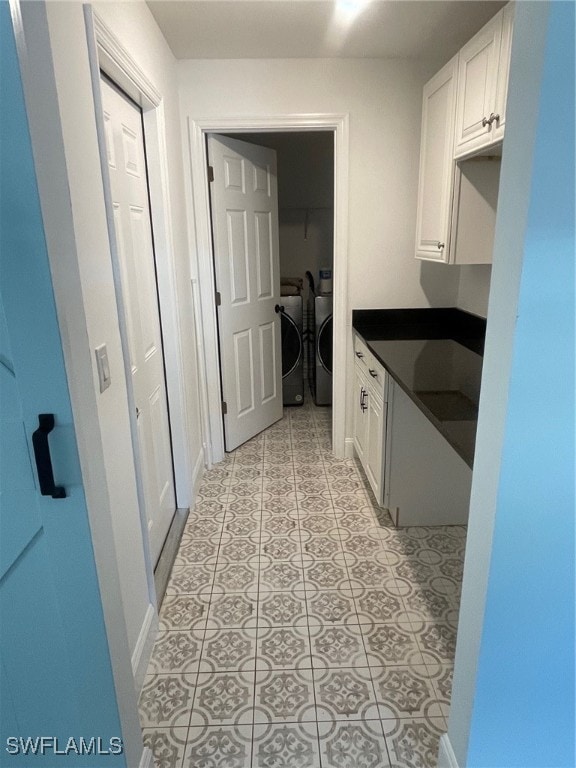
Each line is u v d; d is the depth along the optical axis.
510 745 1.16
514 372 0.88
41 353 0.90
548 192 0.79
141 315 2.04
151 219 2.24
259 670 1.67
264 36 2.29
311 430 3.73
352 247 2.90
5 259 0.85
